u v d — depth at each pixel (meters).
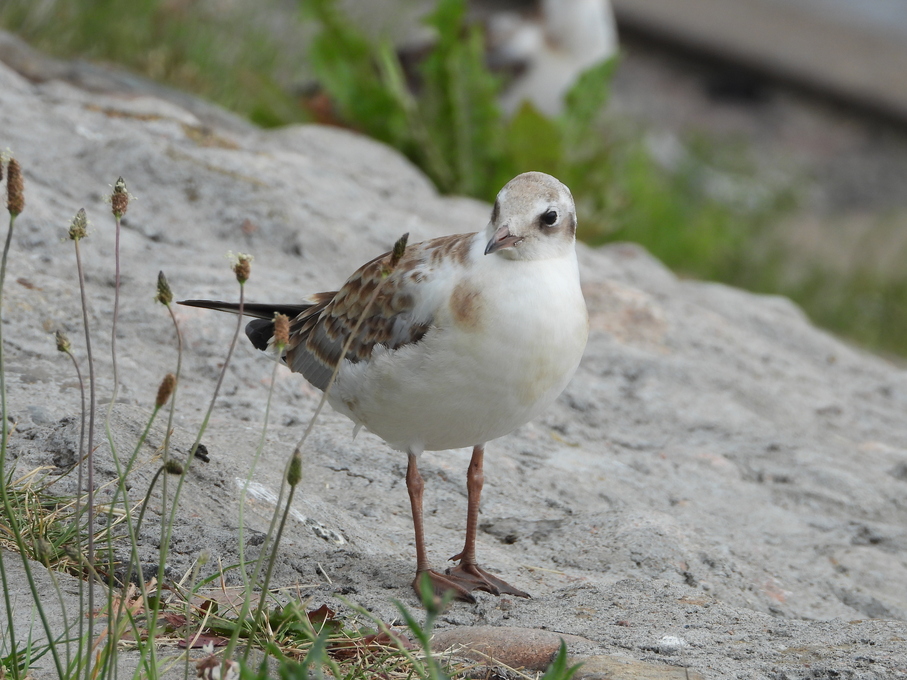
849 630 7.19
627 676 5.97
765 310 16.30
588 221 18.50
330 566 7.61
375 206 14.81
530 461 10.19
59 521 7.11
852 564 9.40
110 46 18.64
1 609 6.05
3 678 5.39
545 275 7.10
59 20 18.14
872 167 36.34
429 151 18.67
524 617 7.12
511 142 18.39
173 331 10.45
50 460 7.81
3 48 15.85
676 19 38.53
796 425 12.48
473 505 7.84
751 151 34.59
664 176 29.22
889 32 46.09
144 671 5.57
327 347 7.82
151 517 7.43
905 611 8.65
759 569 8.93
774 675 6.27
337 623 6.40
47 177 12.34
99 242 11.52
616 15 37.88
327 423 9.91
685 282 16.91
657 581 7.98
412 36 24.11
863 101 38.53
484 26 23.23
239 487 8.12
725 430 11.71
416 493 7.57
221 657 5.84
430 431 7.44
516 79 22.53
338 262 12.92
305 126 17.64
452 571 7.77
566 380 7.41
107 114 14.39
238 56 20.52
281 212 12.96
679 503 10.02
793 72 38.50
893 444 12.69
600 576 8.23
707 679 6.07
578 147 19.67
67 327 10.02
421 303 7.13
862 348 21.88
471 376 7.05
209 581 6.91
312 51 19.11
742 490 10.54
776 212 29.34
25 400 8.60
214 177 13.11
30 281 10.42
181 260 11.79
